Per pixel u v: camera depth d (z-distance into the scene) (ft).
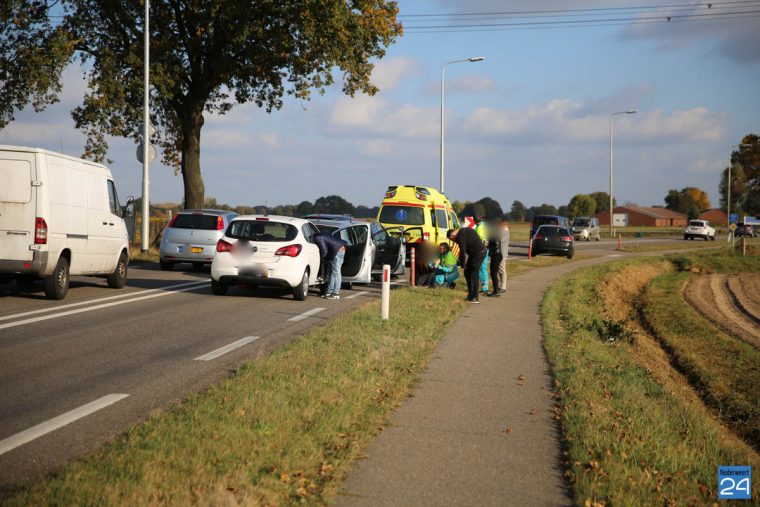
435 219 74.54
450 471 17.43
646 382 32.09
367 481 16.40
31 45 88.12
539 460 18.65
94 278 60.54
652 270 131.95
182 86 98.37
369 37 90.43
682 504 16.42
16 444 16.99
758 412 41.22
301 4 86.22
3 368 25.11
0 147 40.22
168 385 23.65
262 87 102.06
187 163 100.58
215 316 40.52
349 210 167.22
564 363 32.53
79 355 27.91
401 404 23.73
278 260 48.52
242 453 16.71
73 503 13.28
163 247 68.95
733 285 115.44
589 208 550.36
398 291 58.85
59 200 42.34
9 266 40.40
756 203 410.31
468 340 37.83
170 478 14.88
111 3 88.99
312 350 29.86
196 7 89.15
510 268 100.48
